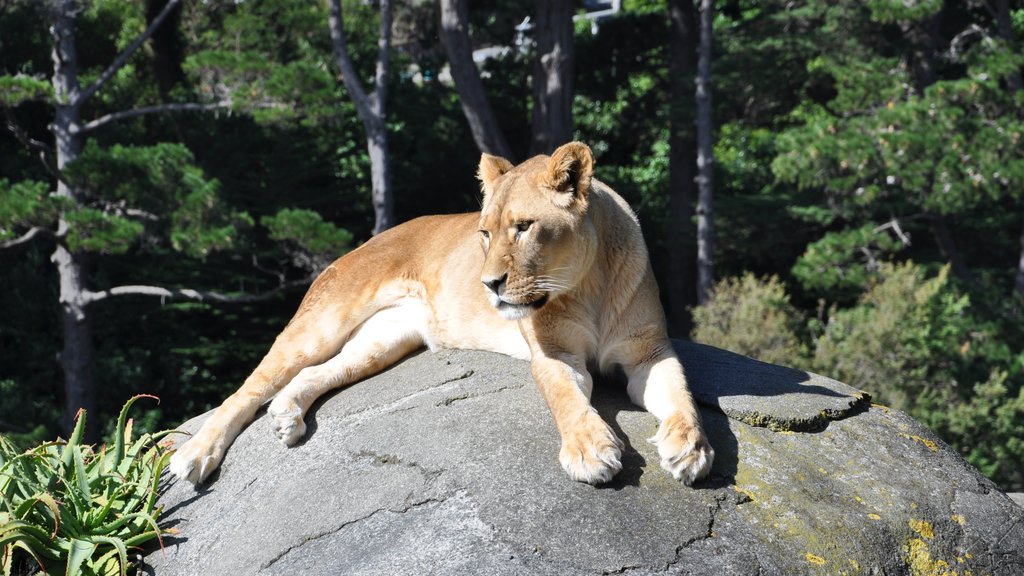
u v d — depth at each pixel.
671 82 23.61
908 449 4.44
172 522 4.57
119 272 19.42
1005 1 19.59
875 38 20.73
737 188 25.23
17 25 19.70
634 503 3.76
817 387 4.74
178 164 14.88
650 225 25.61
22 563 4.51
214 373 19.38
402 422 4.40
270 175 20.50
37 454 4.75
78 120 16.22
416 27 24.00
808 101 24.08
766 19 21.03
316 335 5.07
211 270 19.55
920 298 14.60
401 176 22.47
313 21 18.95
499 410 4.34
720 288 15.84
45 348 17.77
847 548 3.77
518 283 4.14
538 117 19.67
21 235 18.39
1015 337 17.48
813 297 22.17
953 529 4.04
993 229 21.44
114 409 17.33
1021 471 14.28
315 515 4.06
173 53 22.53
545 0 19.30
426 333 5.18
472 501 3.79
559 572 3.50
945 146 16.78
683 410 4.03
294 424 4.55
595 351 4.57
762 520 3.80
